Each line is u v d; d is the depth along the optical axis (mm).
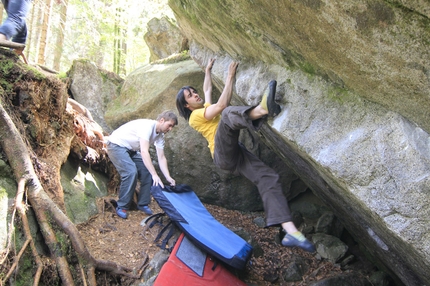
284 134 2297
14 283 2533
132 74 5762
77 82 5824
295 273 3791
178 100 3381
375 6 1328
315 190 4117
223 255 3285
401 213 1666
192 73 4910
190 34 4148
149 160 3859
